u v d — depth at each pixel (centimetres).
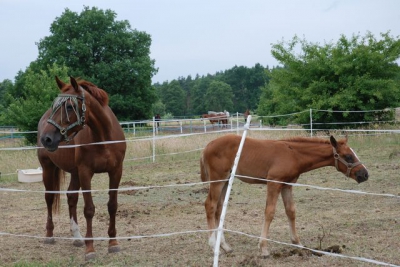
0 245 733
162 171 1488
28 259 654
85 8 4425
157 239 730
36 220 918
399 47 1933
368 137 1677
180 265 597
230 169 658
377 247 638
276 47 2053
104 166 664
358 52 1912
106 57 4338
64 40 4297
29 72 2570
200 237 729
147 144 1789
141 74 4356
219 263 596
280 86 2070
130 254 655
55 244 740
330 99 1852
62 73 2616
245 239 709
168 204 1009
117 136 690
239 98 10156
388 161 1365
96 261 631
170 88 9738
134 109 4412
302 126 1944
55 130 611
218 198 665
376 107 1897
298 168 648
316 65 1938
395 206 877
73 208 739
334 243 666
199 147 1814
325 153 652
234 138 664
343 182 1137
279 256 613
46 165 772
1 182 1420
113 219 682
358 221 780
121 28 4438
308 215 844
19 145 2503
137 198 1090
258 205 953
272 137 1805
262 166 646
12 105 2411
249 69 10331
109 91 4297
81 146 648
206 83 10531
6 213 989
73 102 620
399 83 1942
